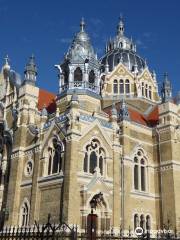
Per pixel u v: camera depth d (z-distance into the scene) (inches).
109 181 1598.2
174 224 1697.8
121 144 1749.5
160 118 1952.5
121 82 2442.2
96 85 1966.0
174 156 1833.2
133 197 1707.7
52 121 1658.5
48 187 1549.0
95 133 1619.1
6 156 1983.3
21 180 1752.0
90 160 1568.7
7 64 2358.5
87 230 1429.6
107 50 2758.4
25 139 1835.6
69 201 1400.1
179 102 2090.3
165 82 2001.7
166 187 1801.2
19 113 1905.8
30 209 1594.5
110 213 1541.6
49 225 726.5
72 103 1581.0
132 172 1753.2
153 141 1945.1
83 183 1489.9
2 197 1877.5
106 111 2265.0
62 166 1514.5
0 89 2315.5
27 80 1967.3
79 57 1956.2
